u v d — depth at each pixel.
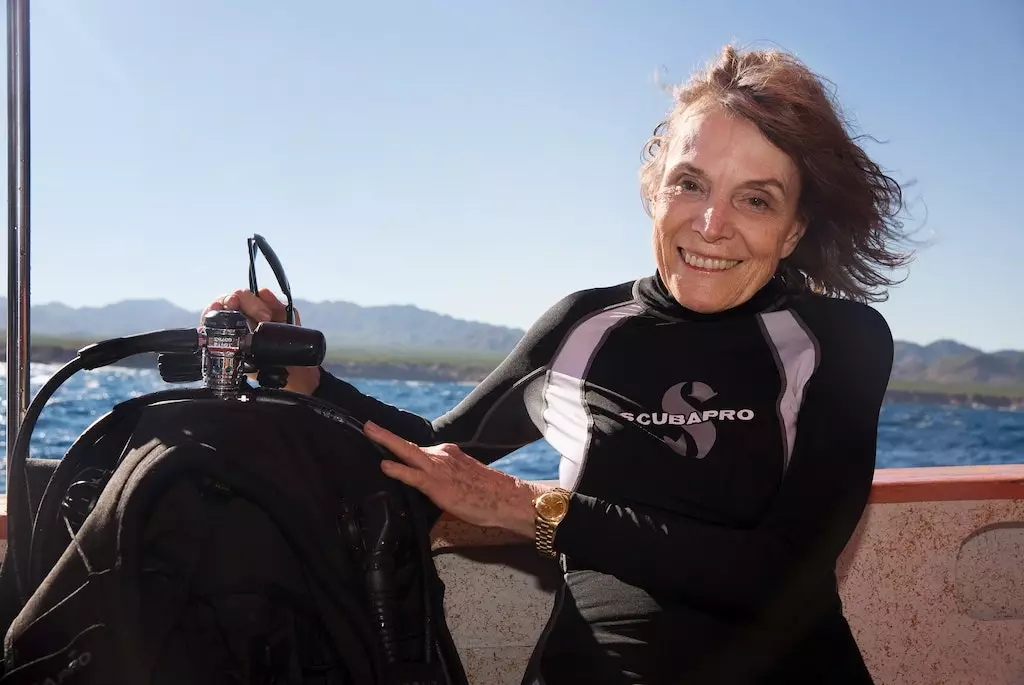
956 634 2.36
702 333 1.61
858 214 1.66
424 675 1.17
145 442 1.13
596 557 1.40
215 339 1.25
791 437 1.50
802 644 1.44
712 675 1.41
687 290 1.58
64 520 1.20
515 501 1.41
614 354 1.65
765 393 1.53
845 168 1.59
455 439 1.80
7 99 1.59
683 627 1.43
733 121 1.53
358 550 1.19
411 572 1.27
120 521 1.02
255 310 1.60
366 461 1.29
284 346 1.25
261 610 1.10
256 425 1.17
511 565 2.18
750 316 1.61
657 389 1.59
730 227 1.53
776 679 1.41
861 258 1.75
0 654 1.21
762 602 1.39
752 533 1.42
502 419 1.79
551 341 1.74
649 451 1.55
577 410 1.65
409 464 1.32
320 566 1.11
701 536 1.40
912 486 2.30
